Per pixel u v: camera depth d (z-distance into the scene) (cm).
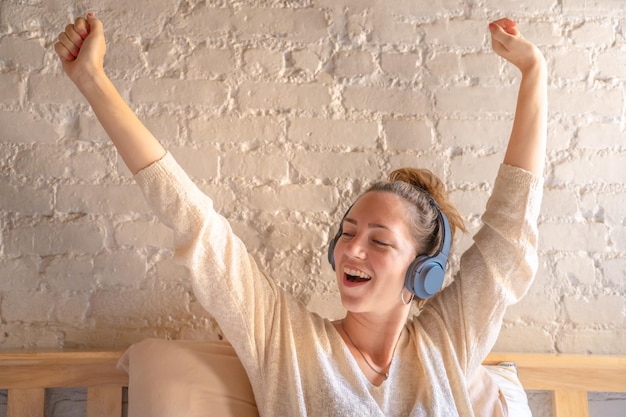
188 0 177
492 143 185
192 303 170
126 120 125
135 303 168
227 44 177
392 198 143
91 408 156
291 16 181
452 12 188
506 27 157
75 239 167
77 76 124
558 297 182
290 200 176
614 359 172
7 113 166
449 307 150
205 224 128
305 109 179
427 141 183
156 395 135
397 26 185
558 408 171
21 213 165
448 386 138
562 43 189
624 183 188
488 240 150
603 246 185
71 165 168
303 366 135
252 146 176
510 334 180
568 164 186
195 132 174
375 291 138
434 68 185
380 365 142
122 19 174
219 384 140
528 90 154
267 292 142
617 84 189
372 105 182
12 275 163
